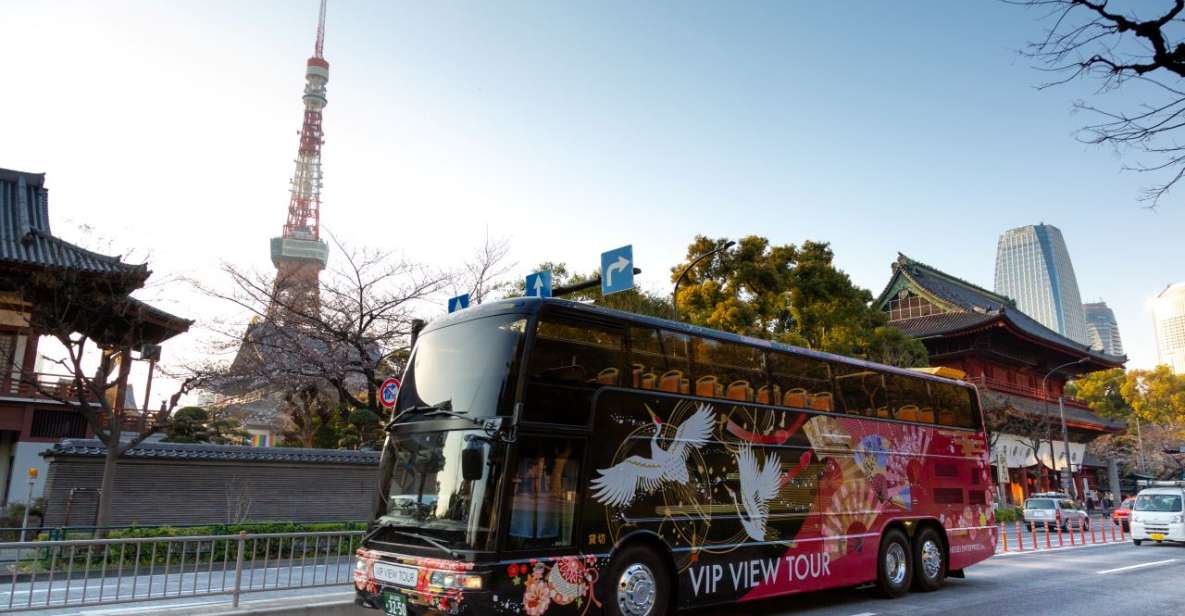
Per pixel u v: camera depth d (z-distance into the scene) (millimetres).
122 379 19734
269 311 21781
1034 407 49469
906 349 32219
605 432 8672
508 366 8156
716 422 10070
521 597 7488
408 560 7922
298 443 31781
